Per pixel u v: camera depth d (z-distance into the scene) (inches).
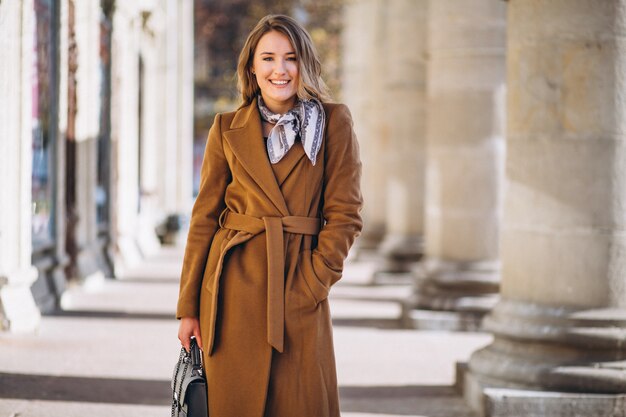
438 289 542.3
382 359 441.4
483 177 539.5
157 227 1049.5
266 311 182.9
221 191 192.5
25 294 477.7
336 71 1919.3
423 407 340.2
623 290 313.1
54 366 395.2
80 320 524.4
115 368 396.5
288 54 188.4
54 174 561.6
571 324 312.7
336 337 506.9
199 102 2236.7
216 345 184.4
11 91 447.8
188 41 1158.3
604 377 308.2
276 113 191.0
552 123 316.2
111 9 740.0
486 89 537.3
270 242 182.7
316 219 187.3
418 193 789.2
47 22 542.6
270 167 185.5
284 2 1975.9
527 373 317.4
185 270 192.1
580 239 313.6
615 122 311.0
